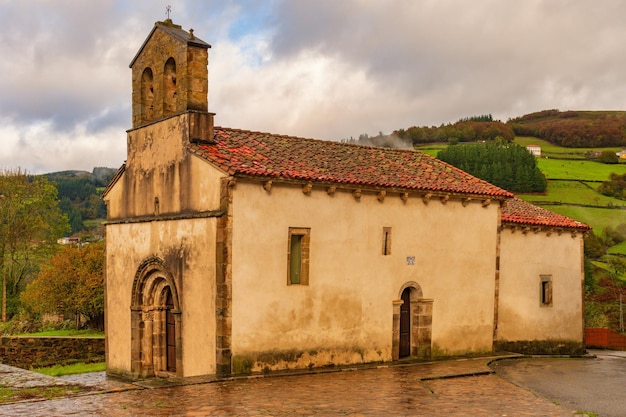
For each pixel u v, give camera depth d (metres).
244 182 20.27
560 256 31.06
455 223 25.72
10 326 52.31
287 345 20.97
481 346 26.42
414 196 24.39
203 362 20.47
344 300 22.42
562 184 84.50
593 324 49.56
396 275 23.86
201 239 20.75
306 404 15.00
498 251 27.09
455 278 25.64
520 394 16.86
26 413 13.62
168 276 22.25
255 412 14.01
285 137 25.28
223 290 19.72
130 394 16.20
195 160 21.31
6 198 65.00
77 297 49.16
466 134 113.81
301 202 21.47
